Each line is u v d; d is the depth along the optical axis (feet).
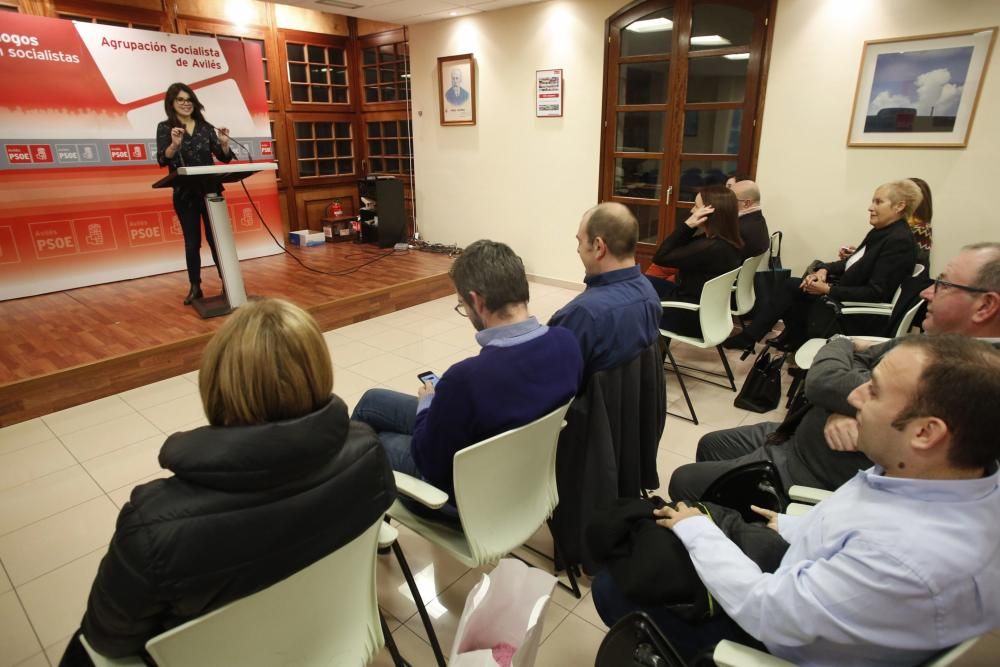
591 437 5.28
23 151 13.76
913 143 11.25
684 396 9.71
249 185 18.54
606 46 15.10
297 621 3.08
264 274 16.61
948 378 2.46
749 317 13.02
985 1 10.06
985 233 10.87
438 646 4.71
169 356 11.16
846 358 4.75
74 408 9.94
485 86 17.99
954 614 2.42
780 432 5.29
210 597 2.54
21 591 5.82
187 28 16.94
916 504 2.58
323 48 20.57
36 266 14.35
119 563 2.42
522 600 3.66
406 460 5.04
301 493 2.72
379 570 6.03
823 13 11.78
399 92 20.72
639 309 5.47
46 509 7.15
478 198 19.38
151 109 15.70
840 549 2.75
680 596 3.36
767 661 2.80
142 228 16.08
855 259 10.06
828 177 12.42
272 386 2.63
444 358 12.01
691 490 5.29
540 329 4.49
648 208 15.60
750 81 13.00
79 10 14.79
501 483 4.38
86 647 2.89
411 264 17.93
